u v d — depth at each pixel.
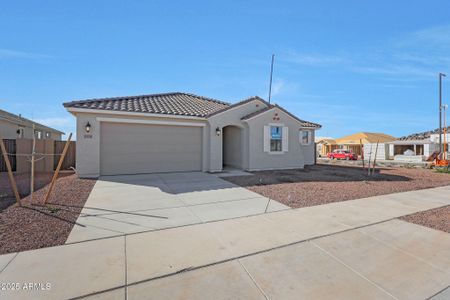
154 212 6.23
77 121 11.39
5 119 18.19
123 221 5.50
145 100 15.45
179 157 13.82
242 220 5.70
